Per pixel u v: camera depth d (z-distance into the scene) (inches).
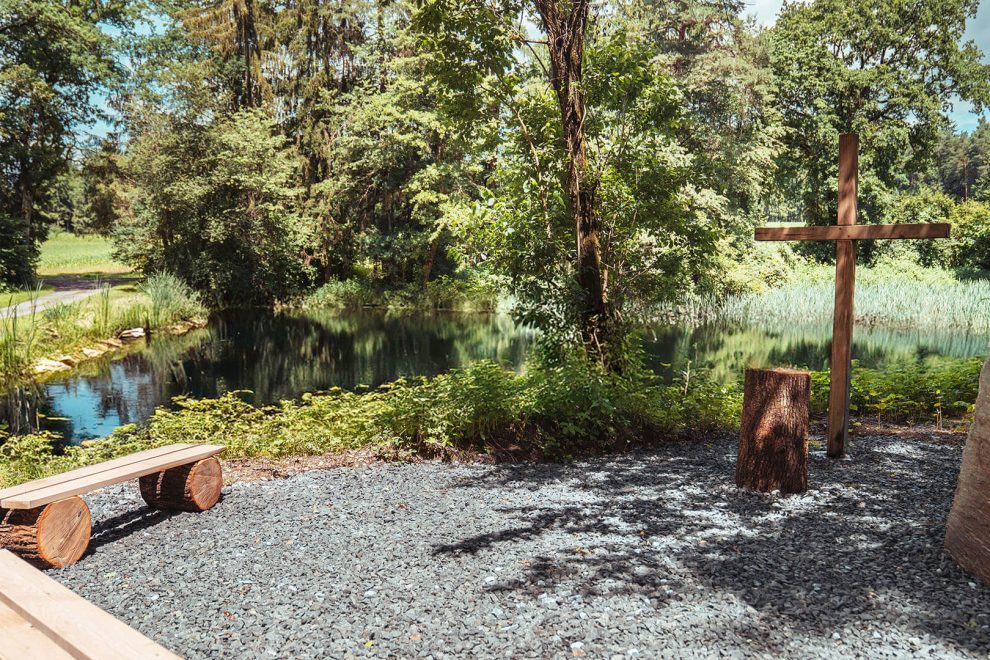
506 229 393.1
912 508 179.5
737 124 1235.2
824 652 108.5
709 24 1272.1
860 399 362.9
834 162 1375.5
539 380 313.9
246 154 1175.0
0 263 1039.6
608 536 165.2
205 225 1198.9
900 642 111.1
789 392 196.7
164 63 1263.5
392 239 1349.7
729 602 126.6
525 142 421.1
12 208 1203.9
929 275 1455.5
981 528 135.6
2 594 98.4
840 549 152.3
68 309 802.2
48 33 1130.0
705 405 332.8
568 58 370.9
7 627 90.8
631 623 118.6
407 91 1218.6
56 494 151.2
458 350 807.7
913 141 1395.2
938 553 147.9
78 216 2174.0
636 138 431.2
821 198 1456.7
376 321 1141.1
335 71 1416.1
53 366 633.6
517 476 234.2
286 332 983.0
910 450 254.7
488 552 155.9
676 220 401.7
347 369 673.6
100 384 573.9
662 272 417.1
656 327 985.5
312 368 679.7
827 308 1079.6
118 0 1277.1
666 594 130.1
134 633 85.7
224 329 1004.6
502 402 277.1
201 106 1178.6
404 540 166.1
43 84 1090.1
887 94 1350.9
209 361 711.7
